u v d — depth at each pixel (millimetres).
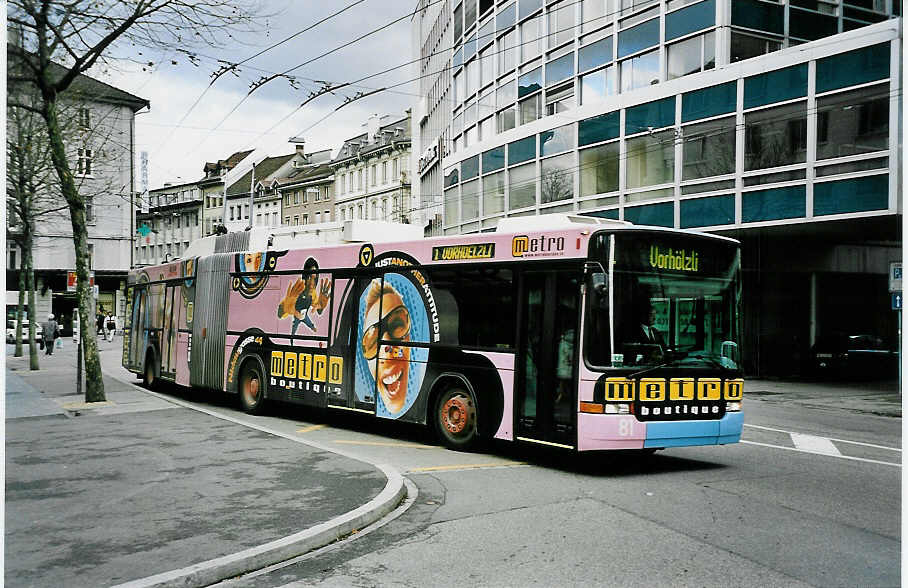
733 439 9828
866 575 5578
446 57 48094
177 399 18109
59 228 57844
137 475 8719
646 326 9375
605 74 28266
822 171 21766
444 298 11312
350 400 12789
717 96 24172
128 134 53125
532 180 31031
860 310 31812
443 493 8352
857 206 21031
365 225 14016
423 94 60500
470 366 10797
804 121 22125
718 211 24203
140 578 5316
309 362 13758
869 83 20672
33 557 5770
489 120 35125
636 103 26453
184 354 17797
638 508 7625
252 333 15320
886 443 12266
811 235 26188
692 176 24875
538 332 9883
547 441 9625
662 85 25672
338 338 13148
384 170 77375
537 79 31500
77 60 15625
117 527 6602
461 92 38344
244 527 6598
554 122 29797
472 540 6535
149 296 20312
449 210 38781
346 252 13203
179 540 6215
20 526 6617
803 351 30047
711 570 5695
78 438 11438
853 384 25656
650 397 9266
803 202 22188
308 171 93625
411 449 11320
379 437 12617
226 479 8477
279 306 14656
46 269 57531
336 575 5684
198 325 17250
